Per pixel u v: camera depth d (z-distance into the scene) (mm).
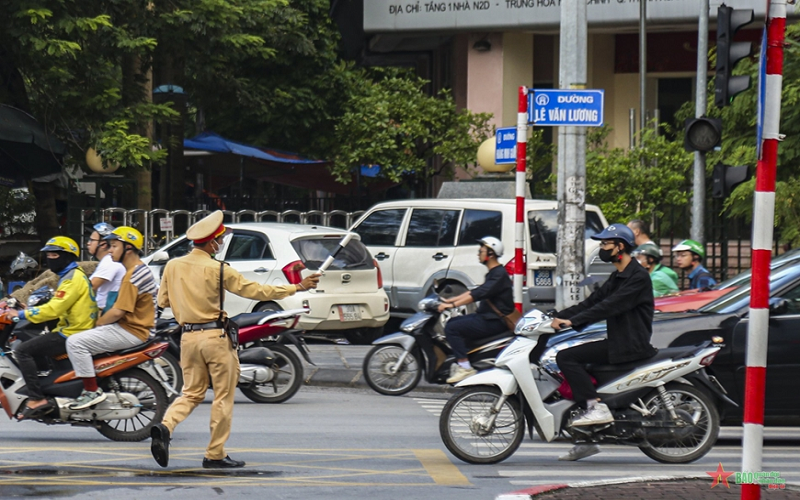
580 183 25250
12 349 17438
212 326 15242
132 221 41188
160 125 49062
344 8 51250
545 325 16062
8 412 17422
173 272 15398
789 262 19312
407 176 52031
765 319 10320
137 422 19828
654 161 38719
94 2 41469
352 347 32281
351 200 47750
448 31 46094
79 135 42344
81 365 17375
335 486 14312
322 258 29453
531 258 30219
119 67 42875
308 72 60812
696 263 25328
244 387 22609
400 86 49500
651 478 13273
